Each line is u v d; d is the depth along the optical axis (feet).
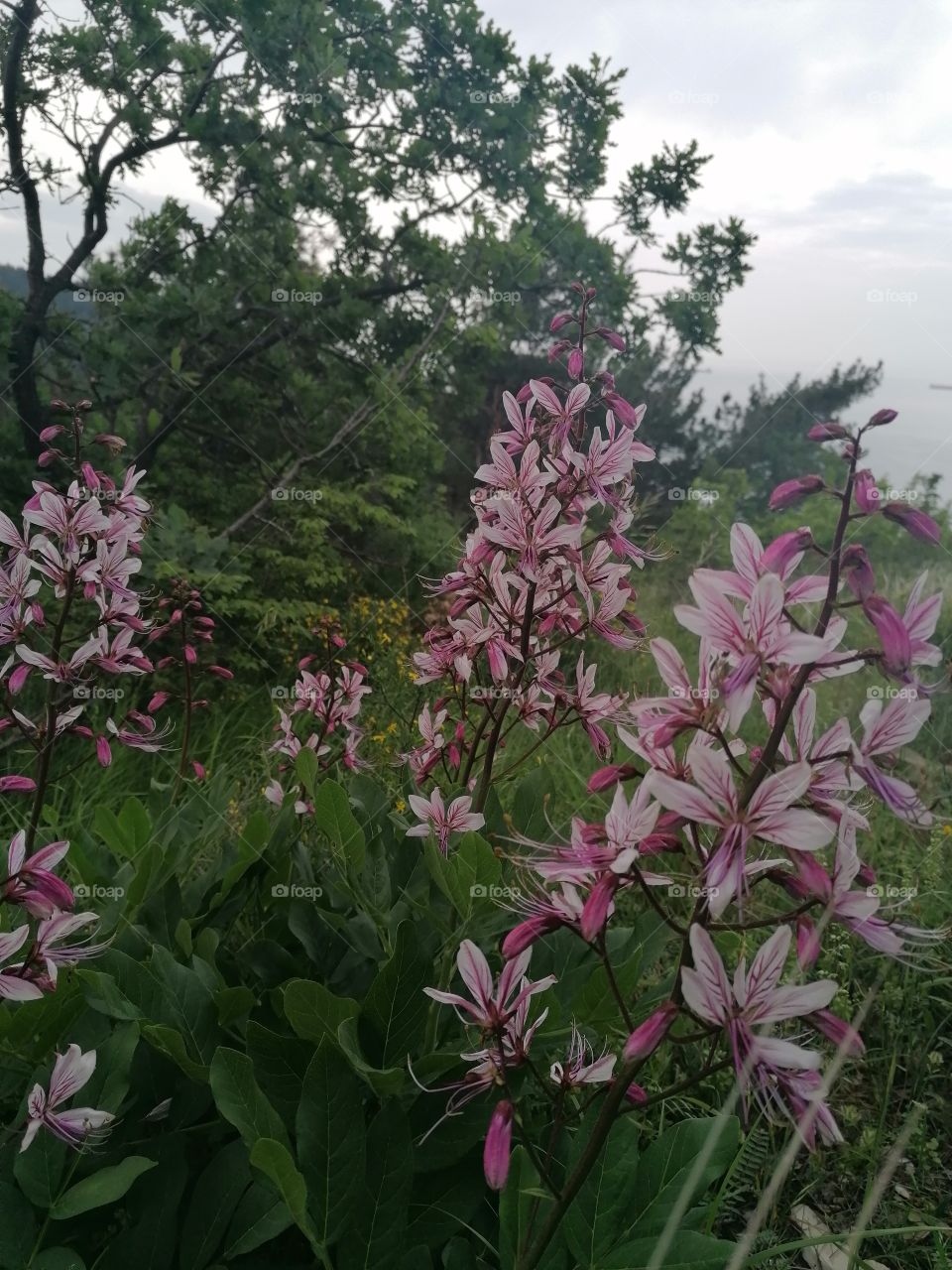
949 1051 9.04
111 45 16.47
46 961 6.04
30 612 7.68
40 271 16.42
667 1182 5.41
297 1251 6.44
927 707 4.20
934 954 9.40
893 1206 7.63
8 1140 6.45
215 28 17.20
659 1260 4.13
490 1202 6.49
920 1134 7.93
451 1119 6.22
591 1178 5.42
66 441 16.55
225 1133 6.73
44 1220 5.85
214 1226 5.62
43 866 5.83
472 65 18.45
